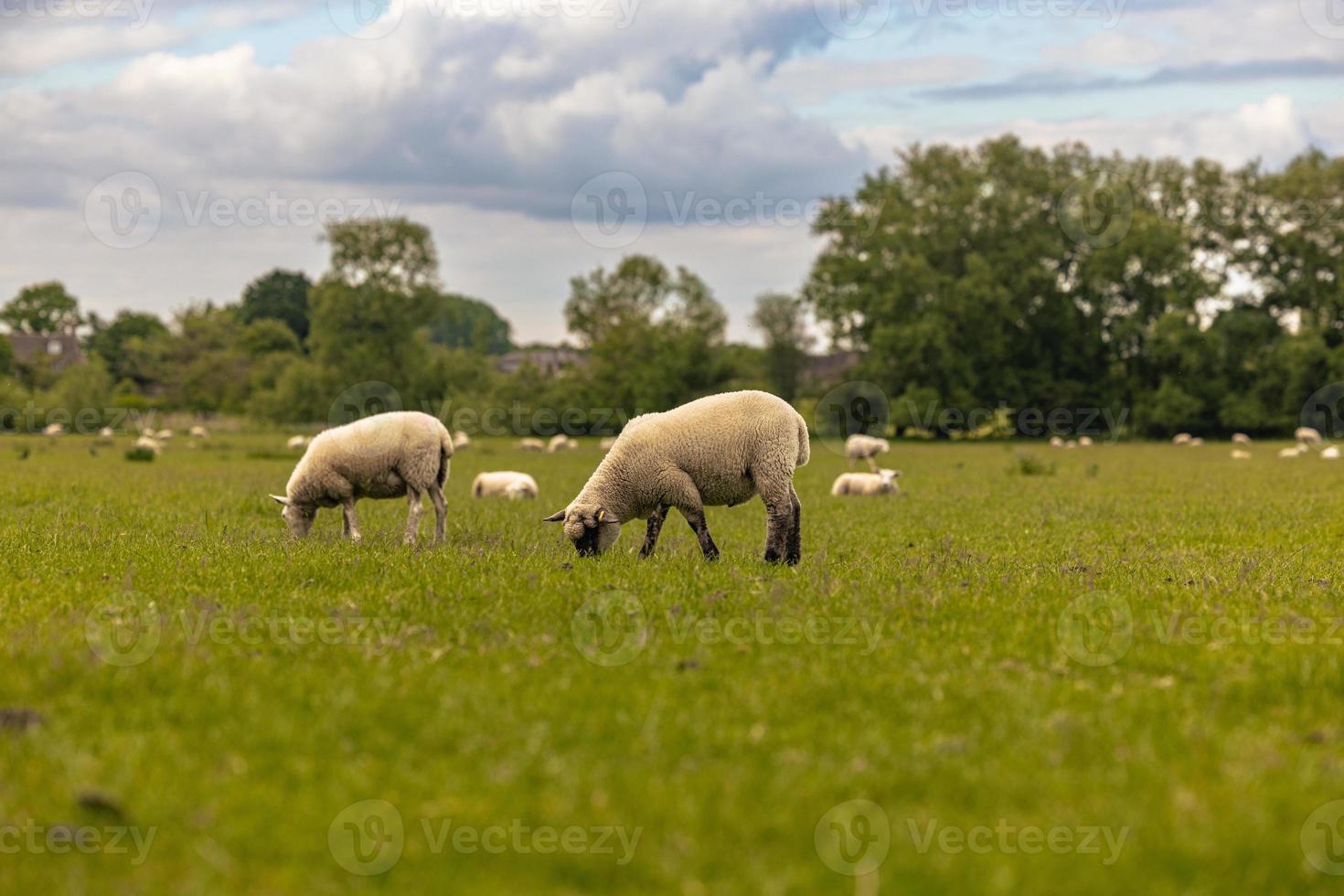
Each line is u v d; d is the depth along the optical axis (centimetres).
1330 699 728
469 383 9531
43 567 1171
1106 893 481
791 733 655
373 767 607
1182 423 8688
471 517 1930
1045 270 8731
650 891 488
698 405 1311
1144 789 574
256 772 603
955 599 1029
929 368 8631
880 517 2048
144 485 2677
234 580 1084
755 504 2281
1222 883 489
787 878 487
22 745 623
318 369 9112
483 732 651
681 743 640
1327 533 1752
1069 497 2581
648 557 1296
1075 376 9419
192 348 12350
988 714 691
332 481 1486
